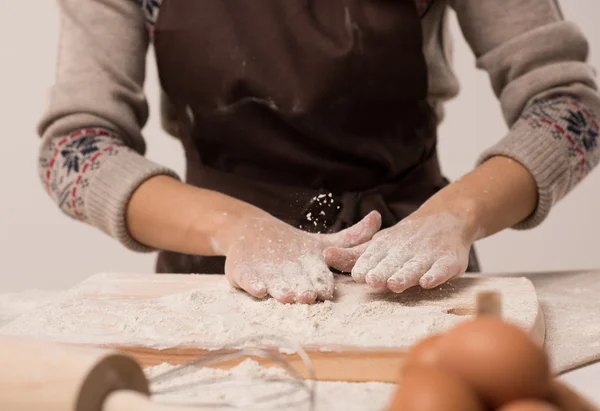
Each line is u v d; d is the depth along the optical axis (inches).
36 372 16.9
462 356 13.9
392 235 32.9
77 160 40.3
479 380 13.7
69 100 41.5
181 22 41.0
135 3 43.9
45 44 81.2
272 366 25.1
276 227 34.0
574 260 85.7
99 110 41.3
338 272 34.8
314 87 38.9
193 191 38.2
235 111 40.2
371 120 40.1
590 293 34.9
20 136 82.9
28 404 16.7
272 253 32.2
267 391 23.0
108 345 25.9
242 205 36.5
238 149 41.2
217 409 16.4
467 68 86.0
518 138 39.1
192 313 28.7
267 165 41.1
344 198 40.3
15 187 83.7
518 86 41.9
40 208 84.3
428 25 42.7
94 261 86.0
